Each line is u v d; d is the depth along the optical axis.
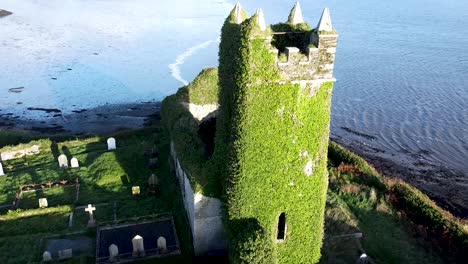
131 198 31.20
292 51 19.03
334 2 137.50
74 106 61.56
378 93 69.44
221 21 105.00
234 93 20.48
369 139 55.19
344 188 34.97
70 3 117.75
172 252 25.47
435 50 91.12
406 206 33.34
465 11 128.38
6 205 30.36
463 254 28.05
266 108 19.94
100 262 24.50
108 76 71.62
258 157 20.88
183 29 97.56
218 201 24.69
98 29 95.44
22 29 93.38
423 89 71.06
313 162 21.39
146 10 112.94
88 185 33.03
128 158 36.28
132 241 25.06
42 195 31.61
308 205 22.23
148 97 65.06
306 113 20.28
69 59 78.12
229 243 22.88
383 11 126.31
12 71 71.88
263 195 21.61
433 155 51.62
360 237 28.67
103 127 55.66
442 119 60.62
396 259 27.33
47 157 38.19
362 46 93.12
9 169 36.06
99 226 27.55
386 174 46.72
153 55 81.12
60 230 27.56
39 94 64.69
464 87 71.94
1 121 55.91
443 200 42.53
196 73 73.44
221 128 23.20
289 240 22.83
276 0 133.25
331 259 26.16
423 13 124.88
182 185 29.80
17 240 26.47
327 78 19.91
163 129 41.75
